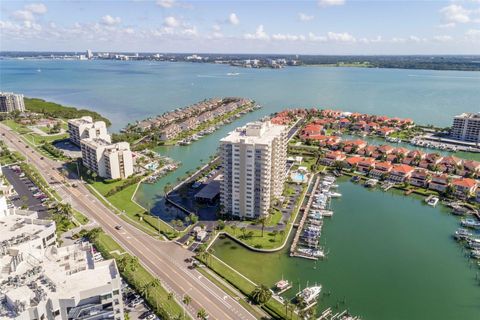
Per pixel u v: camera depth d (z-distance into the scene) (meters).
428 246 194.25
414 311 146.88
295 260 179.62
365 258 182.50
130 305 143.00
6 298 98.75
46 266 114.19
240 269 171.62
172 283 158.38
